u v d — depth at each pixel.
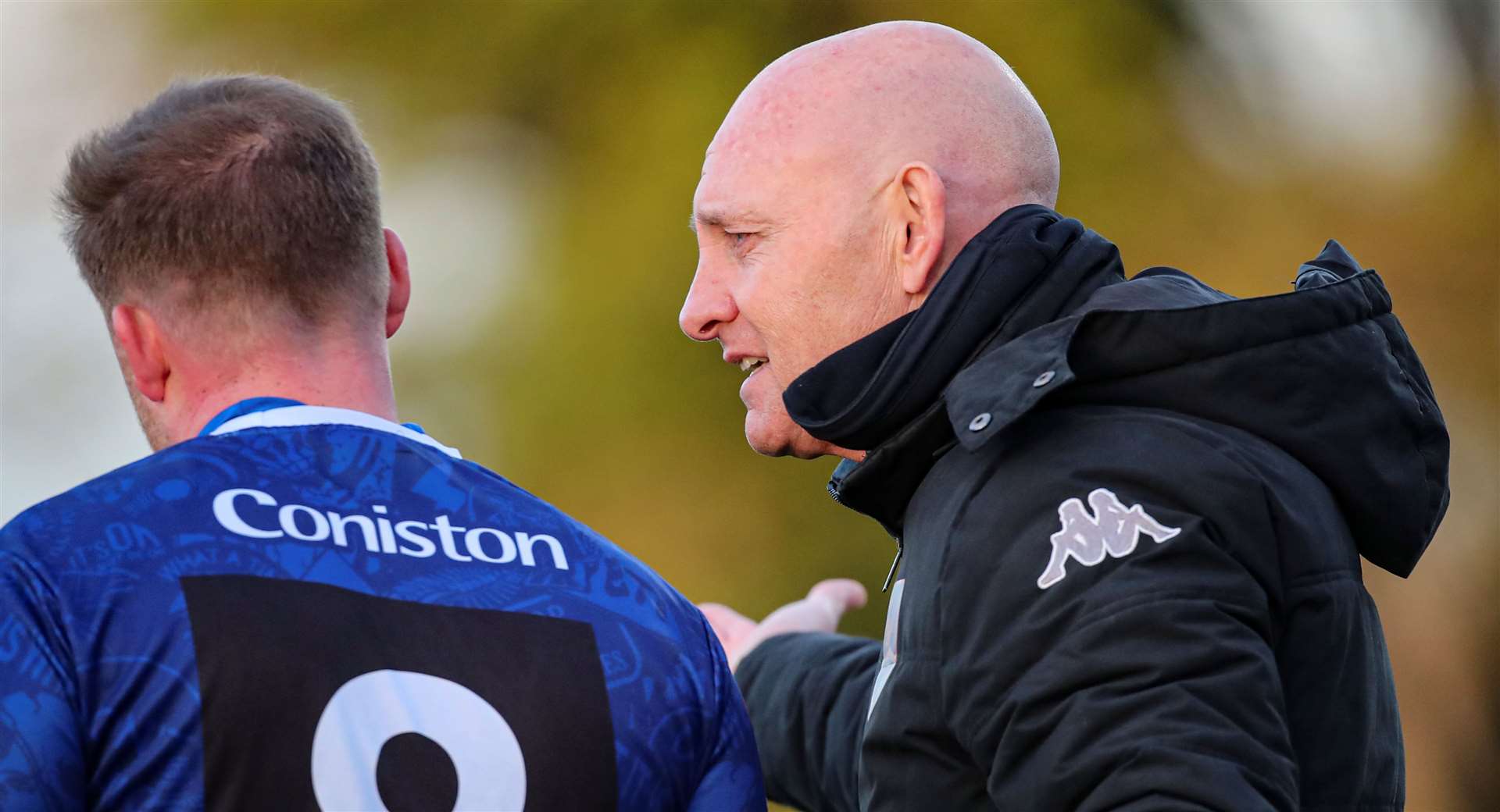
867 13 27.06
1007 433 5.36
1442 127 26.45
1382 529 5.56
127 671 4.10
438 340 29.20
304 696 4.21
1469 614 23.73
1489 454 24.50
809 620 8.69
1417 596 23.72
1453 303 25.36
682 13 28.48
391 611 4.43
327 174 4.92
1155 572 4.78
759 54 27.34
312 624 4.30
